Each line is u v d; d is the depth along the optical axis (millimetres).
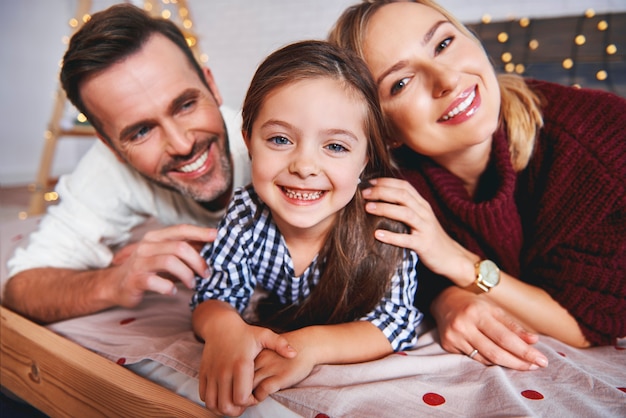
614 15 1494
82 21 1973
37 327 742
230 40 2723
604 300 664
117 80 758
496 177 798
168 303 869
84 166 1024
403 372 563
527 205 817
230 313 625
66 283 838
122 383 579
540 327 701
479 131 710
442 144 737
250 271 714
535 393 509
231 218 691
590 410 472
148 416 548
